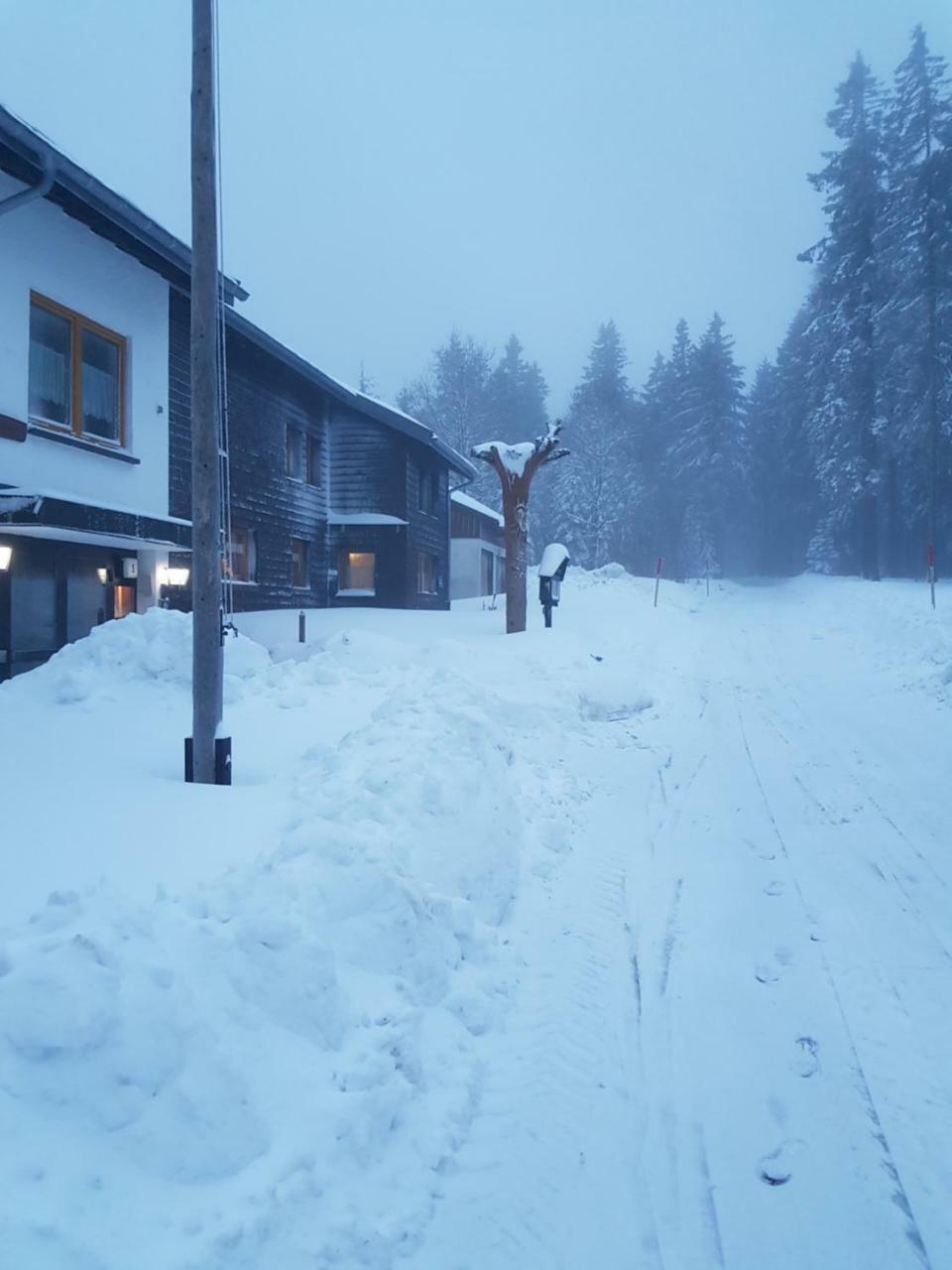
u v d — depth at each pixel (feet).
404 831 17.52
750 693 48.21
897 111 120.67
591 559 181.78
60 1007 9.69
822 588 118.32
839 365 121.19
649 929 18.48
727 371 207.82
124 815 17.94
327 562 79.71
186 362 51.47
